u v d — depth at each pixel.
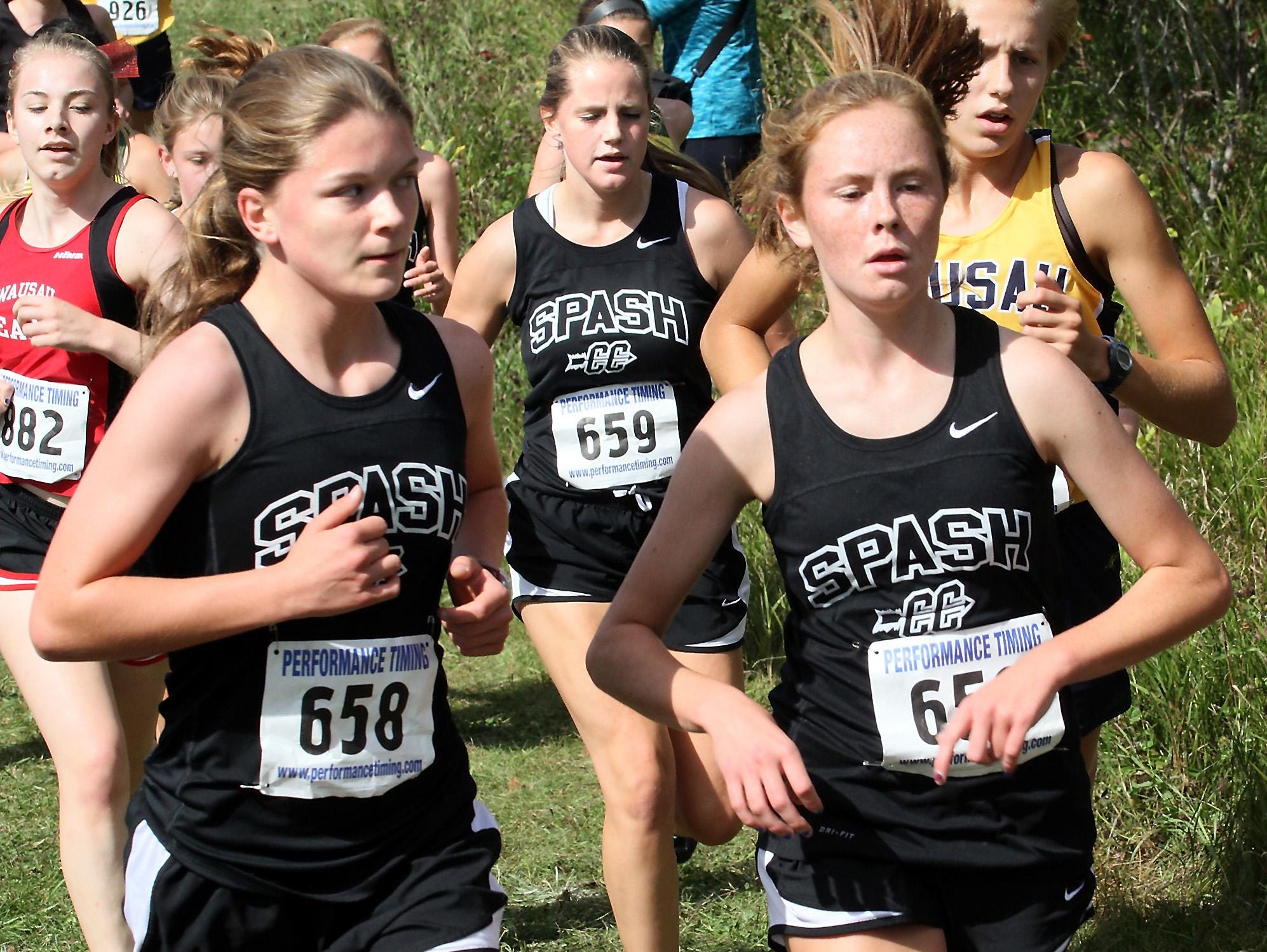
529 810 7.32
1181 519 3.62
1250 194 11.06
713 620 5.87
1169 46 12.37
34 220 5.73
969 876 3.68
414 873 3.67
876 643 3.64
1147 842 6.20
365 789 3.61
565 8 16.62
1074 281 4.87
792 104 3.84
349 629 3.62
